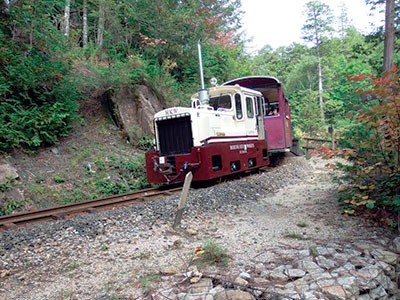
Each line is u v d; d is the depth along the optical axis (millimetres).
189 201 6496
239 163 9812
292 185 8555
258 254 3898
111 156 10625
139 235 4664
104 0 13789
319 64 36906
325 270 3395
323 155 5230
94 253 4164
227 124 9562
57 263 3973
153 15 15234
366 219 5117
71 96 10984
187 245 4289
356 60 28328
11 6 9852
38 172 8945
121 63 13250
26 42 10547
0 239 4852
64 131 10703
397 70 4145
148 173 9070
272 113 12906
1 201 7539
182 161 8461
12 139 8953
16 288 3430
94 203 7379
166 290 3053
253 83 12703
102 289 3256
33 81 9672
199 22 16609
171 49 16281
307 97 33094
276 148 12438
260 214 5789
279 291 2984
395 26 12070
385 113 4410
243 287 3053
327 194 6945
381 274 3385
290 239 4434
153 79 14195
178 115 8633
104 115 12547
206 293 2953
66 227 5199
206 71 17625
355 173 5312
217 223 5285
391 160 5035
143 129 12336
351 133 5258
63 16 13312
